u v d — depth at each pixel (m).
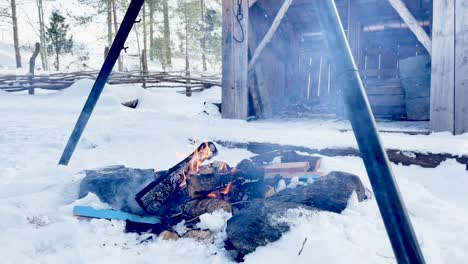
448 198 3.32
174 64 31.53
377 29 9.59
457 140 4.27
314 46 10.38
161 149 5.36
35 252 2.27
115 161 4.78
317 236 2.07
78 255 2.20
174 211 2.93
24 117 8.80
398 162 4.26
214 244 2.38
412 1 8.14
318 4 1.73
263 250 2.08
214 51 28.20
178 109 12.22
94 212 2.77
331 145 4.61
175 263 2.15
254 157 3.83
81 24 23.45
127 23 3.43
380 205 1.47
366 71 9.39
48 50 26.62
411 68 7.38
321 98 10.26
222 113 7.58
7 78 14.17
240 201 2.95
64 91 12.80
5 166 4.29
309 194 2.63
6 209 2.65
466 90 5.10
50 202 2.98
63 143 5.66
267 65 8.85
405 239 1.40
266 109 8.29
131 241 2.50
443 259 1.97
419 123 6.88
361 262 1.84
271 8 8.55
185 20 26.44
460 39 5.11
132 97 12.58
